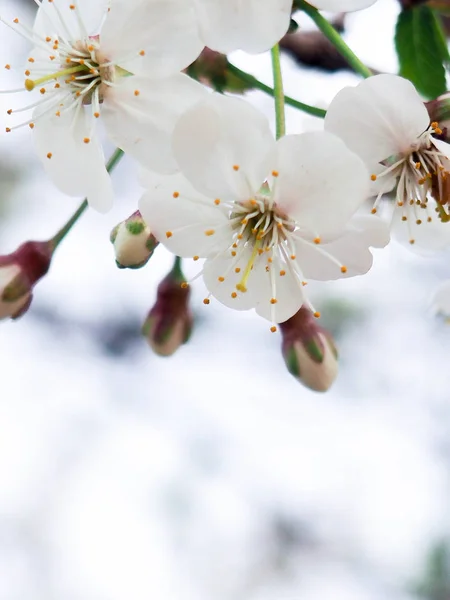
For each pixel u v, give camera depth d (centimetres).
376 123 23
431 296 26
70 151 24
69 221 25
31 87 23
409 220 24
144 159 23
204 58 24
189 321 25
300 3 24
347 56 24
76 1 24
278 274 23
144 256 23
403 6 25
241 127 22
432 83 25
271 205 23
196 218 23
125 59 23
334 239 23
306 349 24
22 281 25
